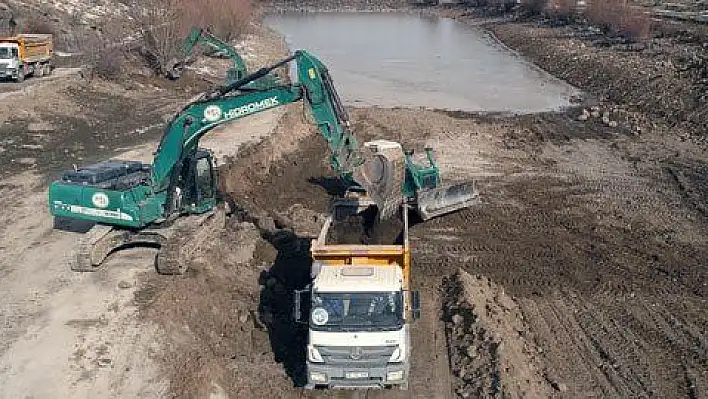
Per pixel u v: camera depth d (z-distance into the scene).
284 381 16.98
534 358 18.83
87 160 31.62
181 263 19.86
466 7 121.62
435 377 17.42
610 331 20.59
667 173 34.88
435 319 20.28
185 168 21.66
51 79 45.19
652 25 71.00
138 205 20.62
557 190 32.34
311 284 16.19
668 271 24.41
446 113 47.41
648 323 21.08
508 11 106.50
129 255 21.72
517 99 53.97
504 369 17.09
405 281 16.58
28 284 19.95
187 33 50.62
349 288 15.41
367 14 124.88
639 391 17.73
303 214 27.72
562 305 22.06
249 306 20.06
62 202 21.38
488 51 80.25
